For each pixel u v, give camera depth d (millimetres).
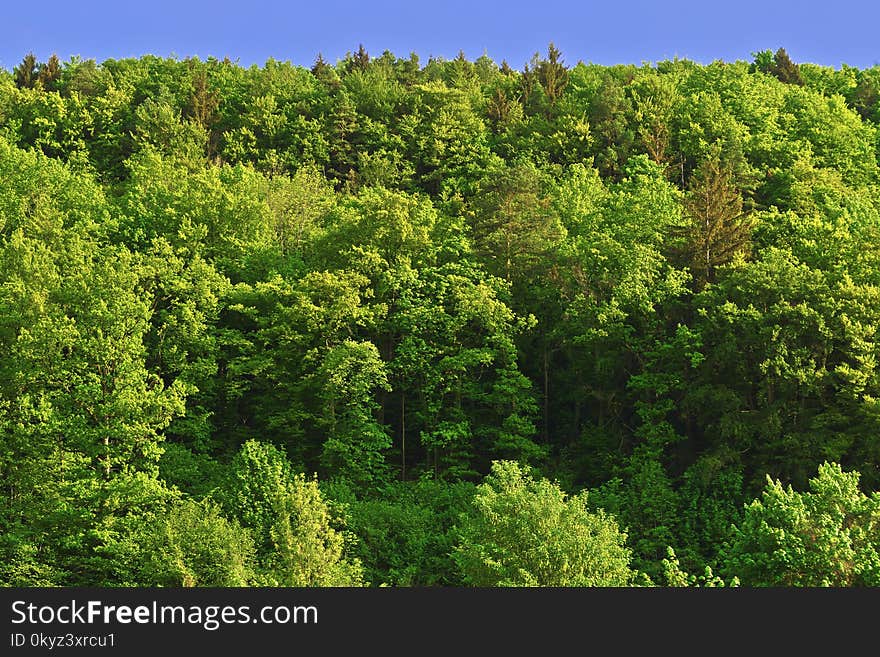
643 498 51781
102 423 45781
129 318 48750
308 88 132125
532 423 65812
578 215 79188
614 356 62594
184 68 148000
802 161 93000
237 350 66188
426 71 161500
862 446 51188
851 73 148250
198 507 41094
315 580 38031
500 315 62469
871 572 32375
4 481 46000
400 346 63125
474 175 110812
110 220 76562
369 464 58750
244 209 78812
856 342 51531
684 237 67188
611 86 123062
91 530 41812
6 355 52625
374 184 104812
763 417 52844
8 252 60906
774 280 55719
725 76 131500
